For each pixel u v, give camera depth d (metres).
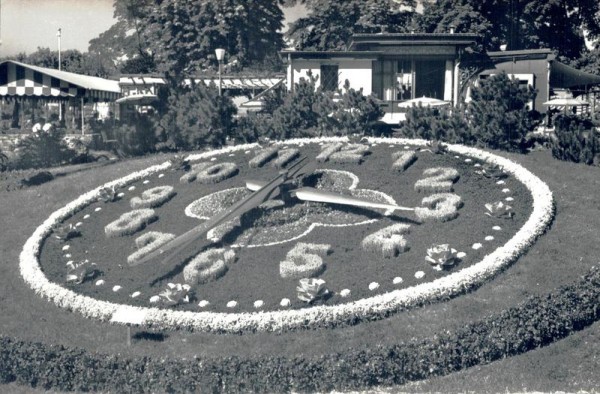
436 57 42.31
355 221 24.45
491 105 31.23
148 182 30.33
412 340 17.16
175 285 21.31
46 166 38.31
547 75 42.38
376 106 34.25
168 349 18.05
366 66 41.88
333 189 27.14
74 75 49.66
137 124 37.53
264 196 25.16
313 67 42.22
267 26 60.81
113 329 19.86
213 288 21.53
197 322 19.50
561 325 18.50
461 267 21.11
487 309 18.75
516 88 31.27
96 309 20.91
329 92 35.28
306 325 18.97
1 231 28.83
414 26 58.12
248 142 35.22
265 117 35.91
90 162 38.41
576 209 24.94
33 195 32.31
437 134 31.89
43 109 56.94
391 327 18.50
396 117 41.22
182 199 27.92
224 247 23.72
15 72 44.12
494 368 17.14
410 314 19.11
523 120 30.80
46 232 27.34
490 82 31.61
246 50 60.53
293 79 42.44
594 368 17.03
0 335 18.75
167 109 38.91
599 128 38.75
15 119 51.28
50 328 19.77
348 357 16.69
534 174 27.81
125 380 17.11
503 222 23.64
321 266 21.72
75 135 45.72
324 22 59.72
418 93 42.53
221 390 16.62
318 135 34.31
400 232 23.39
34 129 40.81
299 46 60.16
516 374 16.83
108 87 51.38
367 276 21.17
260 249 23.36
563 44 57.47
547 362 17.30
